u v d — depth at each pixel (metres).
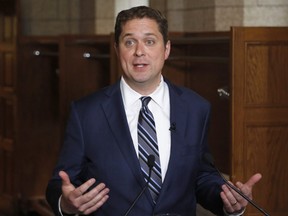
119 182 5.77
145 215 5.72
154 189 5.78
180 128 5.97
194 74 12.51
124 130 5.84
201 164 6.27
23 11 17.78
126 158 5.79
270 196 9.48
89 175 5.95
